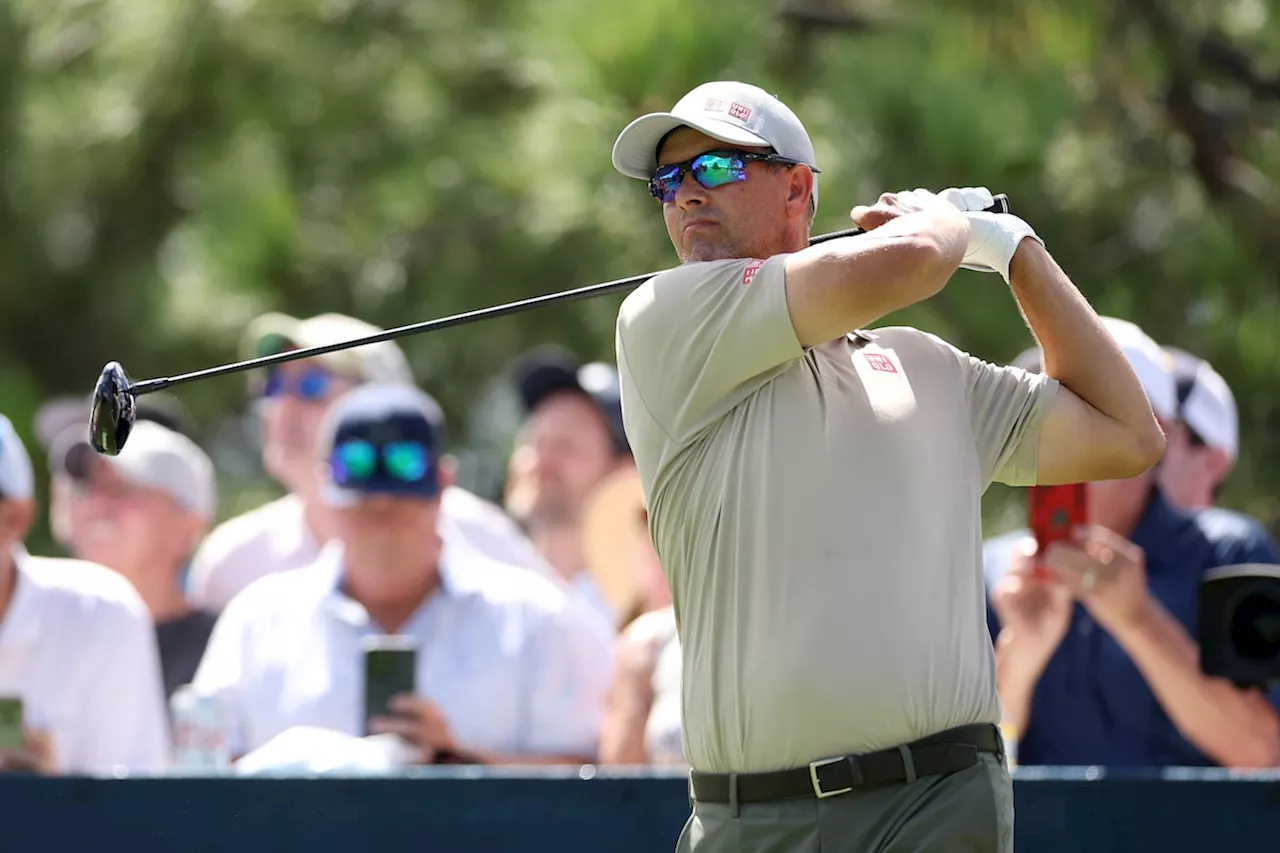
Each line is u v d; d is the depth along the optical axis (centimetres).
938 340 1366
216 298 3338
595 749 1972
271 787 1594
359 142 3409
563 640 1975
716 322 1284
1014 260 1362
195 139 3562
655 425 1309
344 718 1917
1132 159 2622
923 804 1236
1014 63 2528
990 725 1279
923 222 1269
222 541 2409
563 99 2706
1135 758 1764
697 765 1298
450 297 3203
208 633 2253
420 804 1590
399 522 1956
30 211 3694
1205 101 2642
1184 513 1862
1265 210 2616
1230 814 1562
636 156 1395
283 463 2392
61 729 1961
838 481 1264
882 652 1240
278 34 3472
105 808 1598
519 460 2502
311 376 2398
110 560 2231
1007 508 2566
